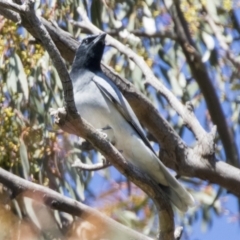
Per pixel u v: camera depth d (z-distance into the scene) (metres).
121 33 12.33
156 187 7.83
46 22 10.20
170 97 10.38
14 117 10.77
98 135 7.50
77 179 10.89
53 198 8.83
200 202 13.72
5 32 10.86
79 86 9.73
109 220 7.93
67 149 10.80
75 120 7.32
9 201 9.63
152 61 13.17
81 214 8.73
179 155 9.80
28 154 10.65
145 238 8.18
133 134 9.40
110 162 7.88
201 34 13.60
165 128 9.80
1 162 10.30
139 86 12.63
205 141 9.82
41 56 11.04
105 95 9.52
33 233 7.64
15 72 10.88
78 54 10.34
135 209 9.78
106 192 6.36
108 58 13.01
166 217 7.90
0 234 6.45
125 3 13.17
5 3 7.18
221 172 9.72
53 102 11.41
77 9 11.46
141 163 9.09
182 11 13.83
